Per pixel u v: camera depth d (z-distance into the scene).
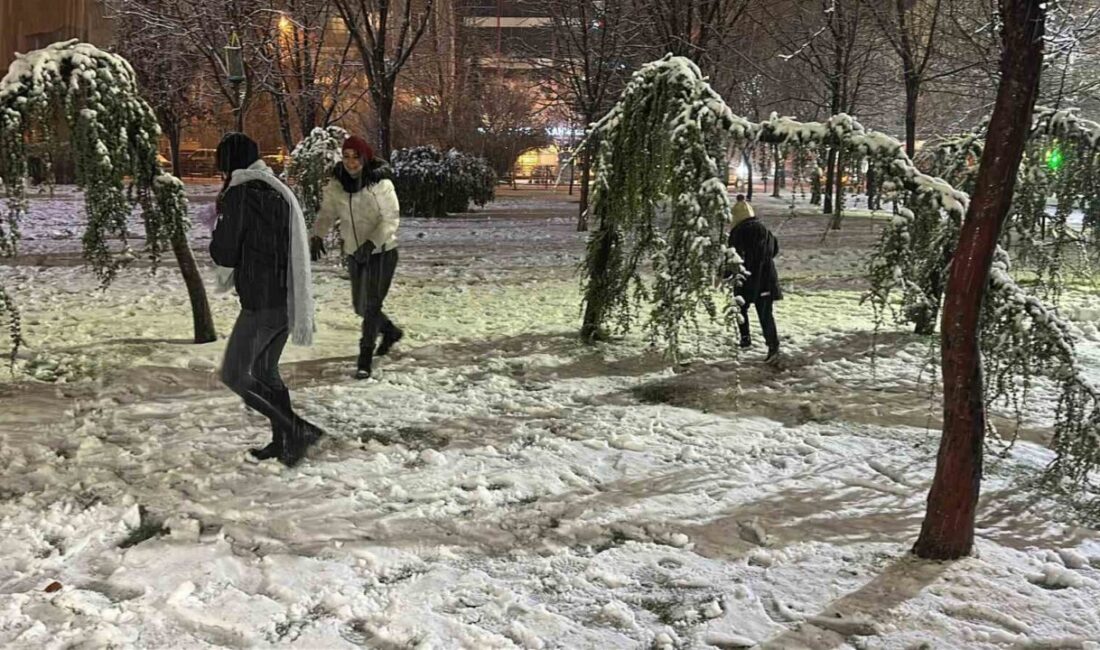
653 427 5.33
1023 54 3.09
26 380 5.92
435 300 9.89
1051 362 4.28
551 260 13.82
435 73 35.03
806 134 5.54
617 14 19.58
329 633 2.95
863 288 11.30
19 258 12.41
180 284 10.36
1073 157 6.89
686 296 5.89
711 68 18.36
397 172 24.80
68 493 4.05
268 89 21.47
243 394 4.37
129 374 6.07
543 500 4.16
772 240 7.04
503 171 47.25
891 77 24.30
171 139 36.53
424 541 3.68
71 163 6.16
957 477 3.53
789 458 4.84
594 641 2.96
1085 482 4.25
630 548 3.67
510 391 6.07
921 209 5.16
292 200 4.34
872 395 6.16
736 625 3.08
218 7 19.16
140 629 2.91
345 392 5.90
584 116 21.53
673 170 5.90
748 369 6.82
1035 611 3.17
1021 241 7.22
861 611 3.17
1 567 3.32
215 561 3.40
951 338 3.45
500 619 3.08
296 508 3.96
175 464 4.45
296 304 4.34
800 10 21.30
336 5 20.86
